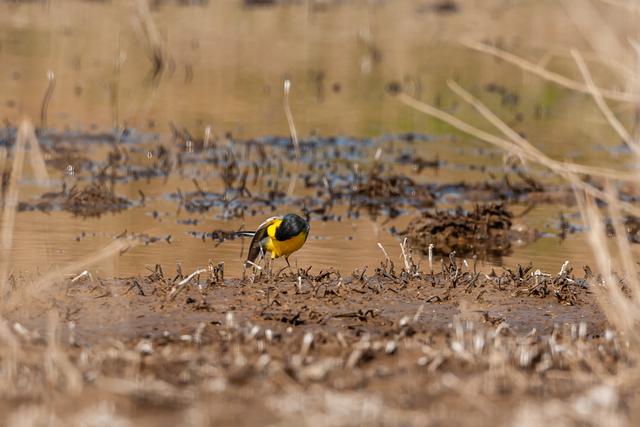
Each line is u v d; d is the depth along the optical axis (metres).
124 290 10.23
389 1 42.94
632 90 10.88
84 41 31.34
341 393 7.36
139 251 12.92
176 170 17.98
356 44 33.19
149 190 16.62
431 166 18.95
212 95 24.84
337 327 9.38
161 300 9.95
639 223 15.01
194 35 33.16
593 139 21.27
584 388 7.60
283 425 6.70
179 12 37.59
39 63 27.53
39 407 6.95
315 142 20.59
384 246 13.70
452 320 9.77
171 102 23.80
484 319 9.81
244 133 21.08
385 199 16.61
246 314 9.66
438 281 11.05
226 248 13.29
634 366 8.13
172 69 27.50
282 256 12.79
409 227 14.52
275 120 22.47
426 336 8.98
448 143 21.14
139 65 28.12
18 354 7.86
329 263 12.53
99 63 28.08
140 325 9.23
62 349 8.35
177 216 15.12
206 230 14.30
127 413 6.91
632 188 17.33
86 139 19.73
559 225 15.39
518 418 6.84
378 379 7.75
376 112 23.75
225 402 7.11
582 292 10.84
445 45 33.53
